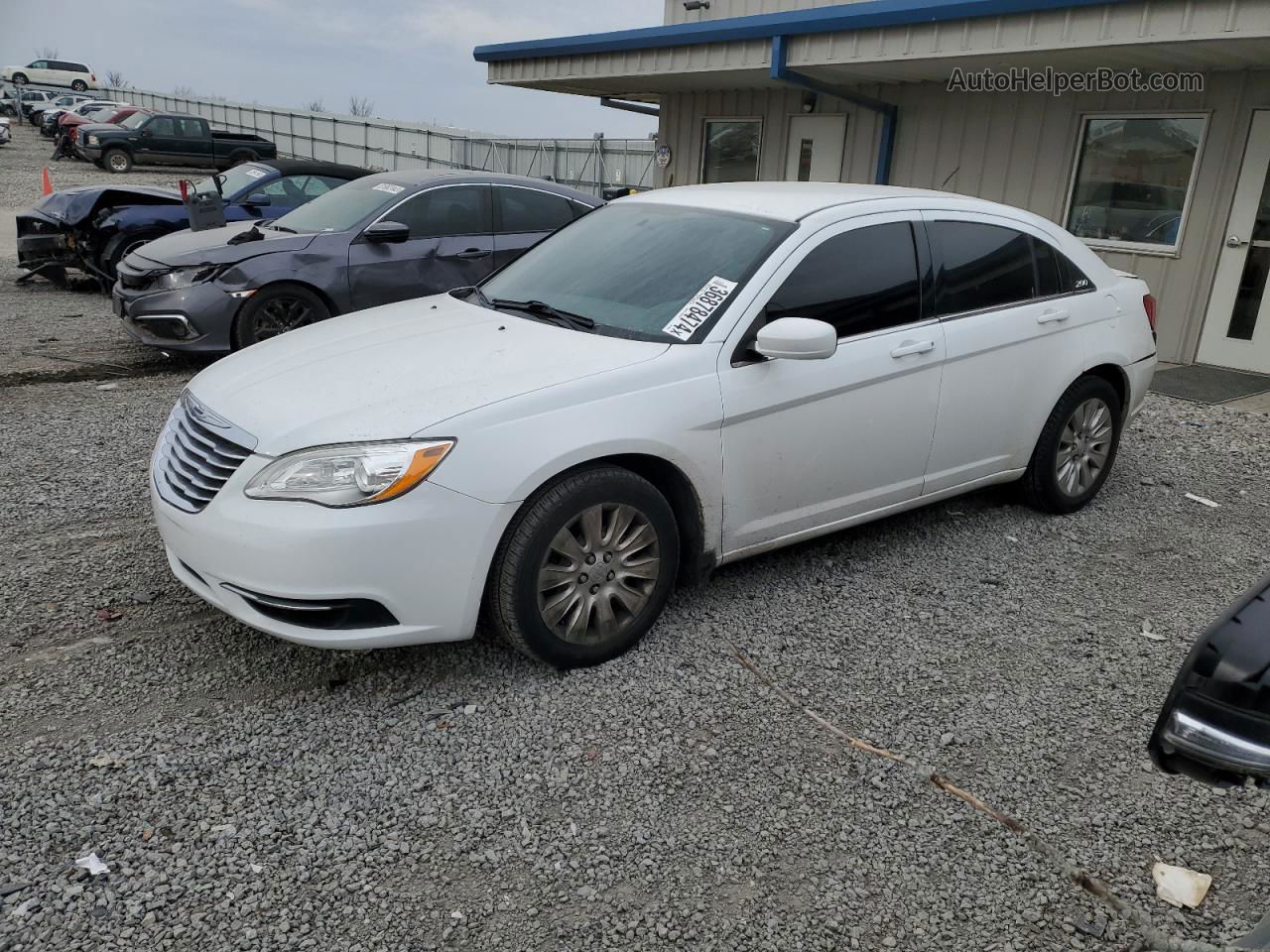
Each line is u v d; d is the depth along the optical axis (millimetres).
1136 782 3205
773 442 4004
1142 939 2564
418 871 2703
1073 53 8406
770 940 2521
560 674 3678
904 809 3029
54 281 11977
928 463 4660
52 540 4699
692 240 4367
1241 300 9055
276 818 2871
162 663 3670
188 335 7695
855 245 4332
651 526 3719
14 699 3396
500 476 3311
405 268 8281
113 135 28984
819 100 12211
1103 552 5035
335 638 3268
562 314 4164
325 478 3199
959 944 2537
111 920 2480
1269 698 1621
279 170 11469
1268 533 5387
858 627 4145
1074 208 10109
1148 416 7707
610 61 12328
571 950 2465
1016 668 3869
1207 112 8930
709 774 3148
